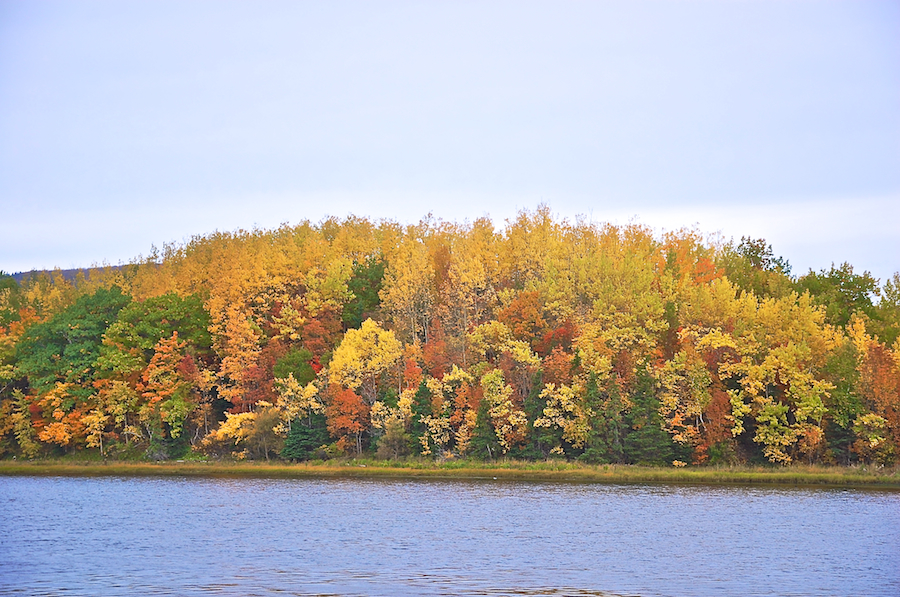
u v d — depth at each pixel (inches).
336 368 4126.5
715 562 1806.1
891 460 3499.0
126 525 2301.9
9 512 2578.7
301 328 4753.9
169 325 4675.2
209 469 3917.3
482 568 1733.5
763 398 3732.8
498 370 3880.4
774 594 1547.7
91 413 4426.7
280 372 4291.3
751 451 3823.8
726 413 3727.9
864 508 2613.2
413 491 3105.3
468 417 3907.5
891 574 1705.2
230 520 2388.0
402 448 3917.3
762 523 2321.6
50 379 4522.6
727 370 3850.9
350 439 4124.0
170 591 1540.4
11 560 1819.6
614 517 2432.3
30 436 4485.7
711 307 4296.3
